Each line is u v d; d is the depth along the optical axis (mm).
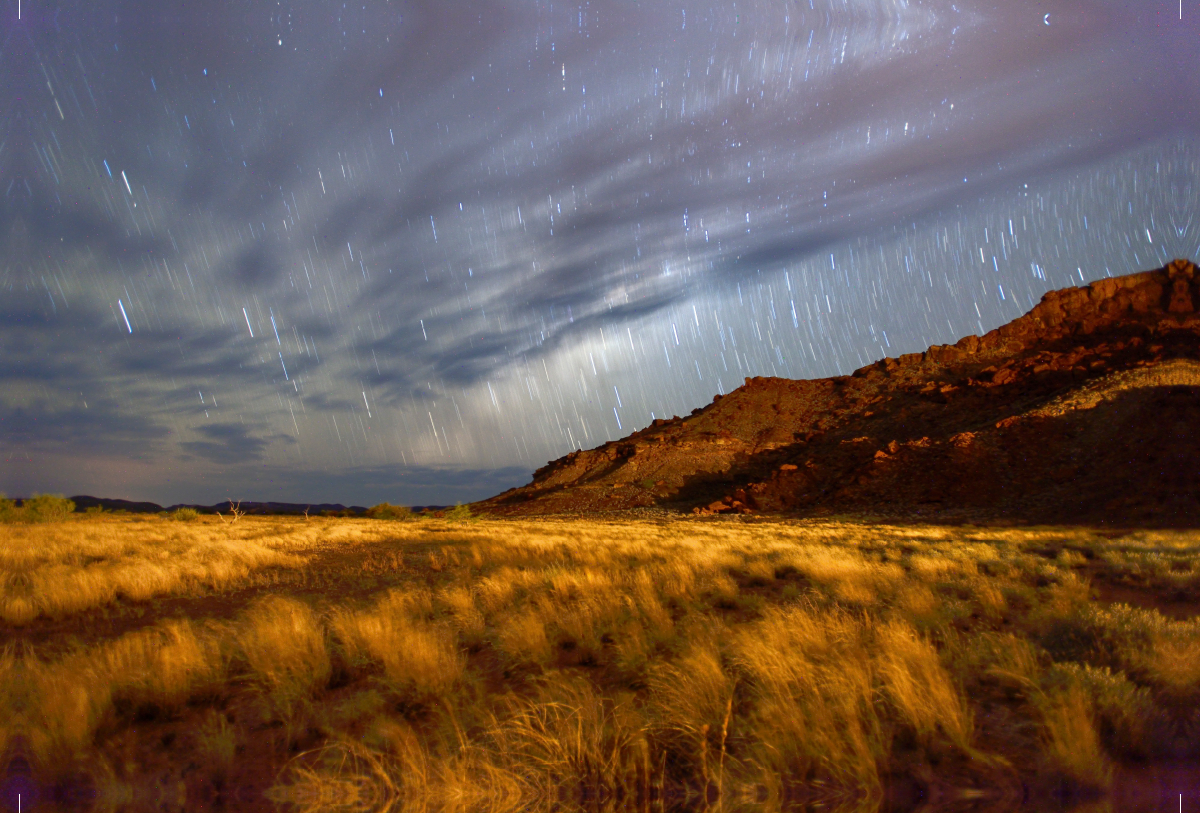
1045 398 82125
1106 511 47781
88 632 8594
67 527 27844
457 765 4316
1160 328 96875
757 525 51688
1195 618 7781
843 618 7461
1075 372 89125
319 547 24031
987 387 98875
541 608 8656
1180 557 16016
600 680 6129
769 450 108000
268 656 6371
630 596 9375
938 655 6176
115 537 22438
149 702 5488
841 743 4254
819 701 4680
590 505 96375
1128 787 3889
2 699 5145
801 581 12523
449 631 7625
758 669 5309
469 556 18938
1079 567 15125
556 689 5332
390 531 35344
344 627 7488
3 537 20297
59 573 11852
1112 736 4469
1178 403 60094
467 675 6109
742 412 125812
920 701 4664
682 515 76938
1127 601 10422
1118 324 116312
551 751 4418
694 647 5980
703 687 5059
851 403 119188
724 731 4344
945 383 113875
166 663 5812
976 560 16375
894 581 11500
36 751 4531
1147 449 55531
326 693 5965
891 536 31328
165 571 12789
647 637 7137
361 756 4590
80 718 4848
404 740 4625
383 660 6453
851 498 70562
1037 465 62656
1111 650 6105
